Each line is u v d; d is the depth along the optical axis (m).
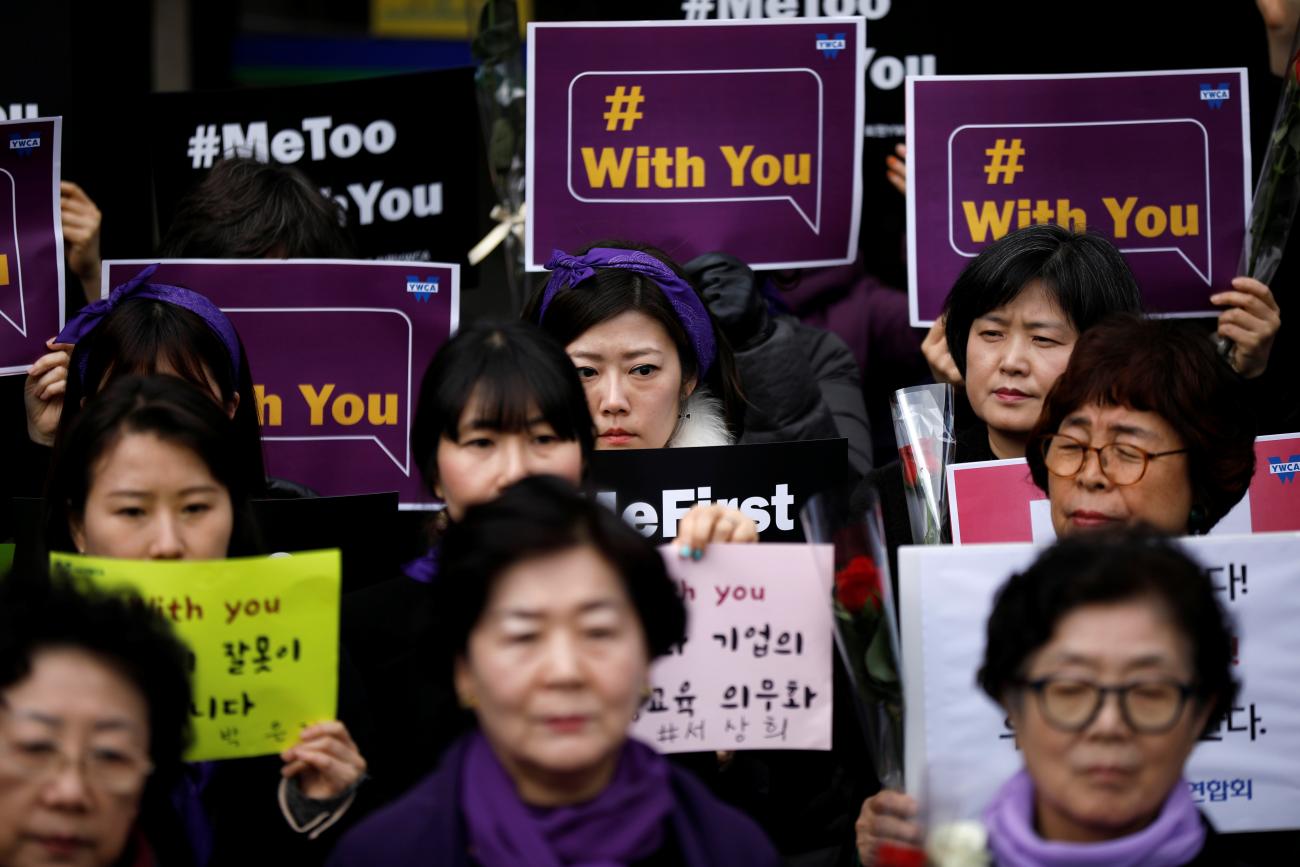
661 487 14.31
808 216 19.20
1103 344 13.01
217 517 12.34
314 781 12.04
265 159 20.62
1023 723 9.98
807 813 14.40
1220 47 22.45
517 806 9.63
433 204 20.33
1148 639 9.69
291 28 31.06
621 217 19.16
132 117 23.53
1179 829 9.80
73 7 22.12
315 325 18.23
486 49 20.05
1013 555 12.00
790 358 19.14
